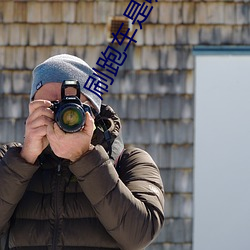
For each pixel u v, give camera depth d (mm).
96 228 3684
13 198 3607
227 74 12969
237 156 13039
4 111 12750
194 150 12852
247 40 12891
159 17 12750
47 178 3783
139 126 12688
